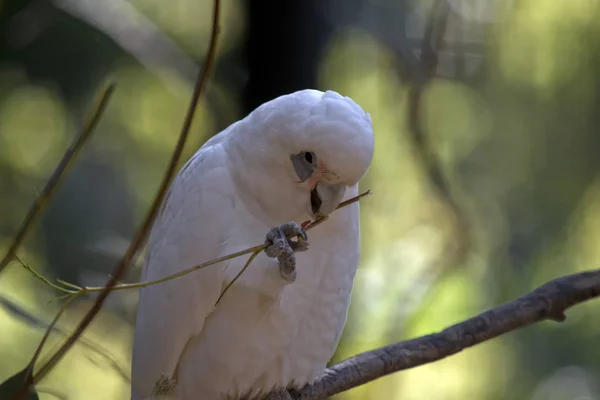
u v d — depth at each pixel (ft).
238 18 31.86
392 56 31.04
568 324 32.07
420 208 31.12
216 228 18.31
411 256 30.27
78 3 30.53
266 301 18.26
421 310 29.04
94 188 31.99
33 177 31.58
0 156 31.50
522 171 31.65
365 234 31.07
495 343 31.96
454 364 31.94
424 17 31.89
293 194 17.65
